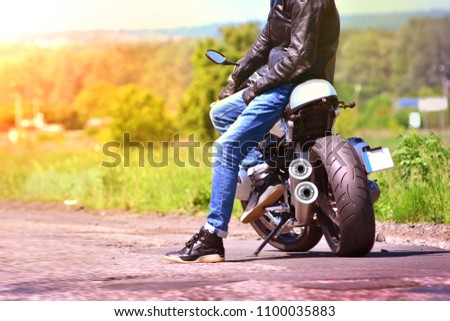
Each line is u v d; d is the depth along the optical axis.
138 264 15.06
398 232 21.00
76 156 55.09
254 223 17.80
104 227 25.98
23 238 20.70
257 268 14.21
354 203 15.00
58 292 12.15
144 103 122.94
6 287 12.62
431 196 23.00
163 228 25.47
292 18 15.28
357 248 15.32
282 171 16.20
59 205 38.03
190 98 102.19
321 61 15.51
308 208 15.52
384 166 15.23
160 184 35.03
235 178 15.60
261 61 16.95
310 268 13.96
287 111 15.58
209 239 15.38
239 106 16.12
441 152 24.45
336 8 15.52
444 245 18.77
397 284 12.04
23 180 46.47
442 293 11.45
